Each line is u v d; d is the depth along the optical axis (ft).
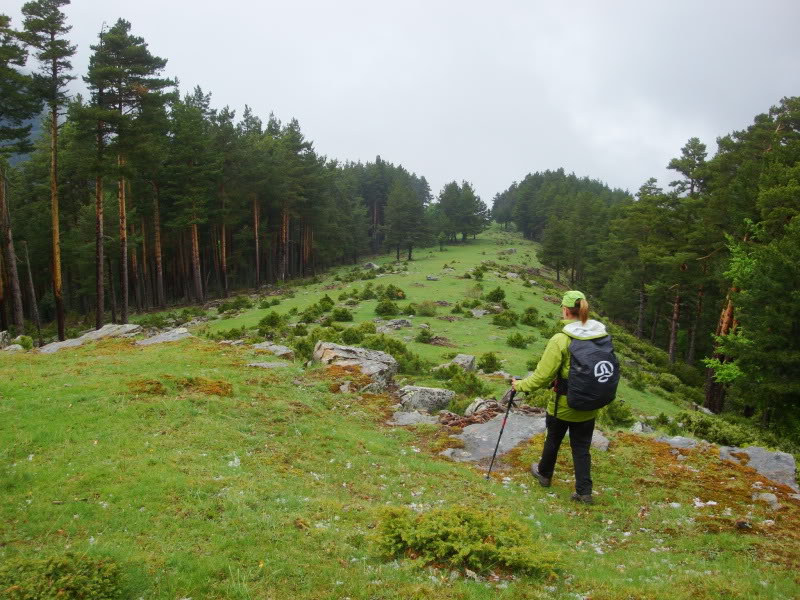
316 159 267.59
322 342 58.13
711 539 18.52
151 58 111.45
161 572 14.43
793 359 68.90
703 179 152.56
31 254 181.06
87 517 18.08
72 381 37.27
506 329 122.83
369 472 25.08
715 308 162.09
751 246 91.15
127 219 168.76
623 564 16.74
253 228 244.63
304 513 18.99
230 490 20.47
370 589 13.94
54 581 13.14
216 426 28.86
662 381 108.68
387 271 244.01
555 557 15.62
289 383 40.91
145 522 17.63
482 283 197.57
